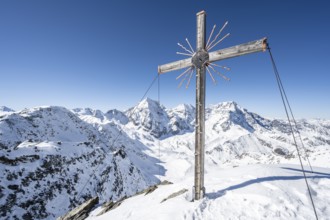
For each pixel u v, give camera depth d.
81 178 52.91
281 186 10.98
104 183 59.25
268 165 15.72
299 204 9.59
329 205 9.66
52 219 37.72
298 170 14.03
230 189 11.21
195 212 9.29
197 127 10.55
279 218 8.65
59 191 44.44
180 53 11.18
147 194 16.27
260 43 8.64
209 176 14.85
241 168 15.34
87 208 19.05
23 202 36.81
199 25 10.52
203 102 10.46
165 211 9.91
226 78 9.76
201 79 10.40
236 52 9.34
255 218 8.75
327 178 12.26
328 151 127.25
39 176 43.88
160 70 12.11
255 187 10.91
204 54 10.24
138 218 10.39
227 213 9.18
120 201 18.41
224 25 9.66
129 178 76.88
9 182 38.19
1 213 33.06
